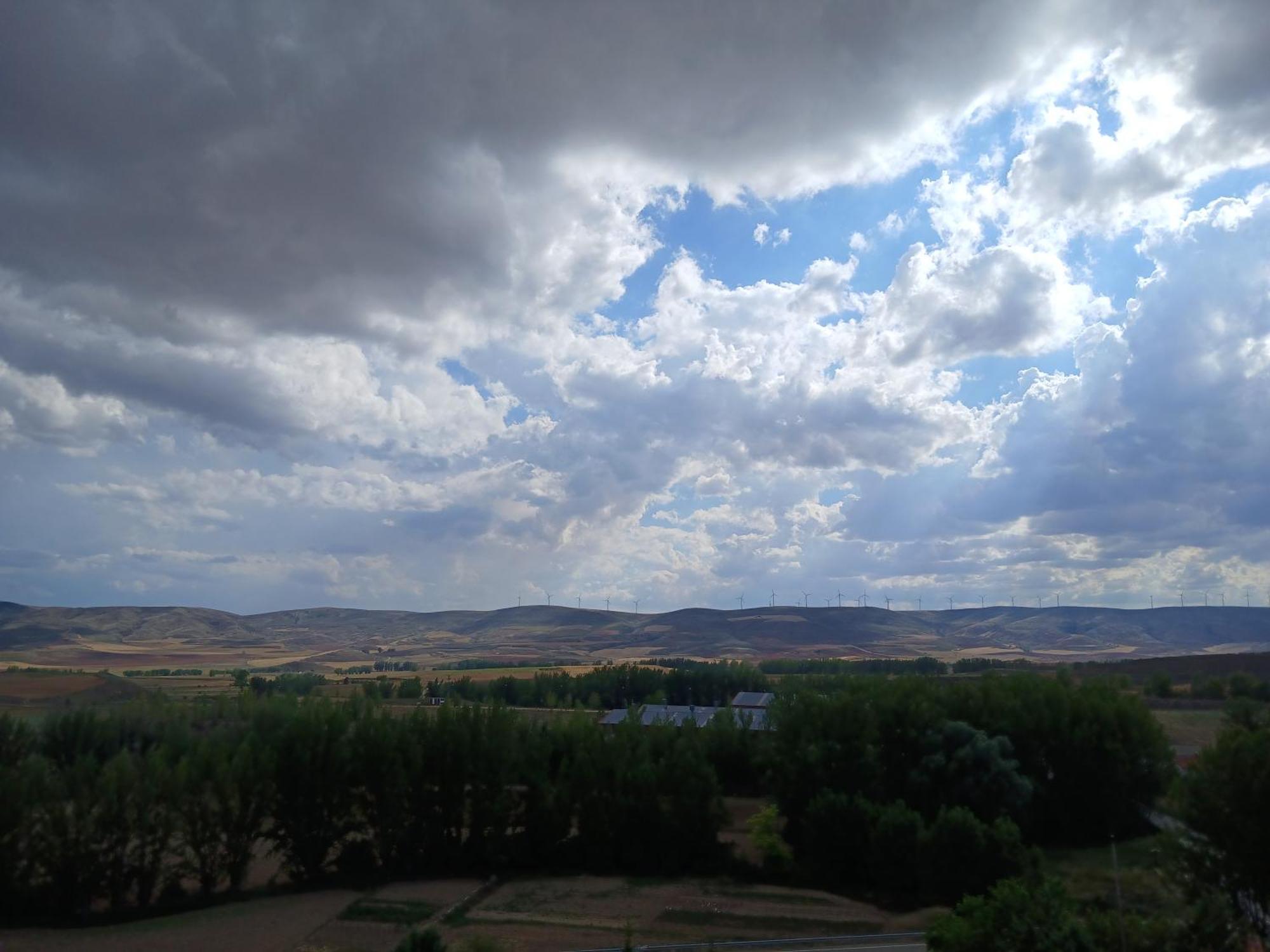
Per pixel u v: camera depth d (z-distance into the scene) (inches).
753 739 3494.1
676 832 2701.8
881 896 2369.6
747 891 2464.3
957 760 2677.2
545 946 1950.1
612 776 2780.5
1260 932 1133.1
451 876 2684.5
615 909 2271.2
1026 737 2854.3
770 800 2987.2
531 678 7076.8
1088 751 2807.6
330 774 2628.0
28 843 2236.7
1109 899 1657.2
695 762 2751.0
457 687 5930.1
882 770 2751.0
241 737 2915.8
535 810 2770.7
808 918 2161.7
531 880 2630.4
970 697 3065.9
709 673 5772.6
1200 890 1228.5
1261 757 1245.1
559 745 2940.5
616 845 2741.1
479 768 2743.6
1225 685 4365.2
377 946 1969.7
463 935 2039.9
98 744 2967.5
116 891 2299.5
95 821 2276.1
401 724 2856.8
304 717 2721.5
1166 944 1023.6
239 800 2493.8
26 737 2913.4
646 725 3585.1
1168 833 1368.1
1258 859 1234.0
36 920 2214.6
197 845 2434.8
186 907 2347.4
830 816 2522.1
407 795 2721.5
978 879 2204.7
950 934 1083.9
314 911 2284.7
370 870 2687.0
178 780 2407.7
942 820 2274.9
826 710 2842.0
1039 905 1059.9
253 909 2313.0
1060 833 2829.7
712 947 1870.1
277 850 2603.3
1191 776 1337.4
